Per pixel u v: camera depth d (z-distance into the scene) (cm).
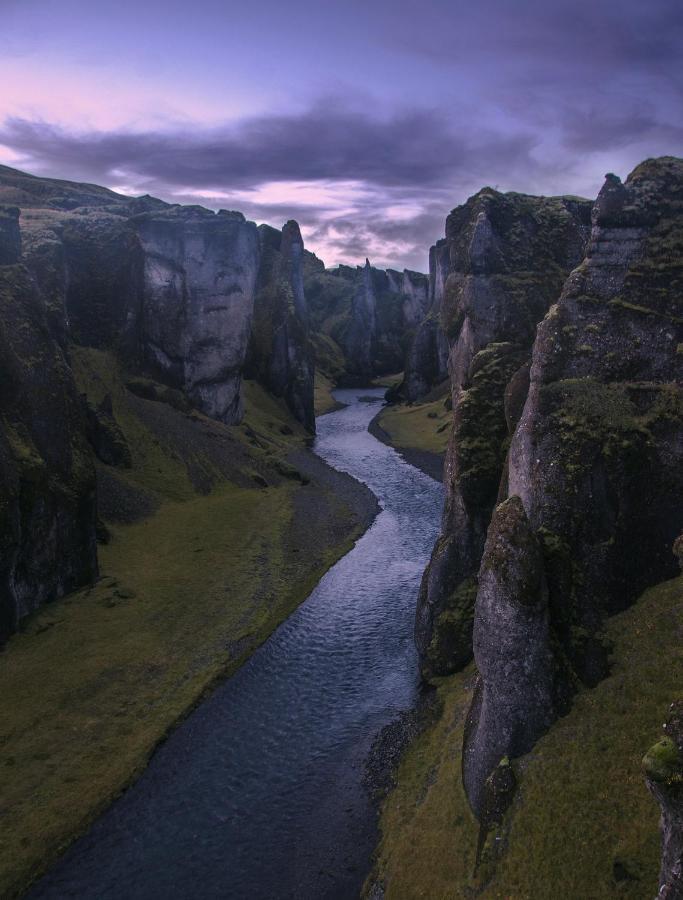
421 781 3938
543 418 3928
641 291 3991
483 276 6344
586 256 4216
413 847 3419
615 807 2788
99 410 10350
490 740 3334
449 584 5225
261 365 17975
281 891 3469
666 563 3653
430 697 4838
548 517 3706
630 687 3183
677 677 3092
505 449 5034
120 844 3819
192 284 13662
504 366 5494
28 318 7738
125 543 8181
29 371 7200
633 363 3925
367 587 7100
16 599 5928
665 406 3778
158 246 13375
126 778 4294
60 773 4331
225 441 12100
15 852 3734
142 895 3497
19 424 6656
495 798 3108
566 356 4028
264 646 5928
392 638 5959
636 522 3656
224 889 3506
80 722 4825
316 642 5969
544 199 7138
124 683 5303
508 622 3256
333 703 5050
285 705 5059
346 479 11819
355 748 4509
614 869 2591
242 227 14425
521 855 2870
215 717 4950
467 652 4938
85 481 7256
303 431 16900
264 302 18938
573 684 3312
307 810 4003
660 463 3691
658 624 3375
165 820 3981
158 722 4844
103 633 6031
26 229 12219
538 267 6456
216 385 14212
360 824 3838
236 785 4247
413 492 10875
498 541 3341
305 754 4500
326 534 8806
